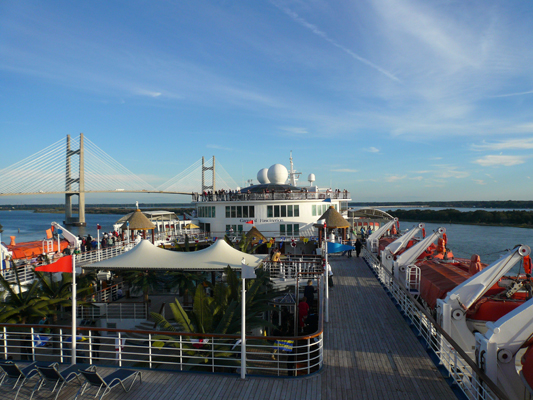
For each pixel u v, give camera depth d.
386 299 19.80
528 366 8.88
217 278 26.84
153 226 34.06
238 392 9.95
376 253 29.61
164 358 13.96
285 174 51.69
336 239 36.00
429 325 13.10
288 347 11.23
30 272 24.03
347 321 16.23
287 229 41.06
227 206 42.66
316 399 9.59
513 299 13.53
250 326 14.65
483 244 54.09
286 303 19.66
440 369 11.32
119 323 22.25
